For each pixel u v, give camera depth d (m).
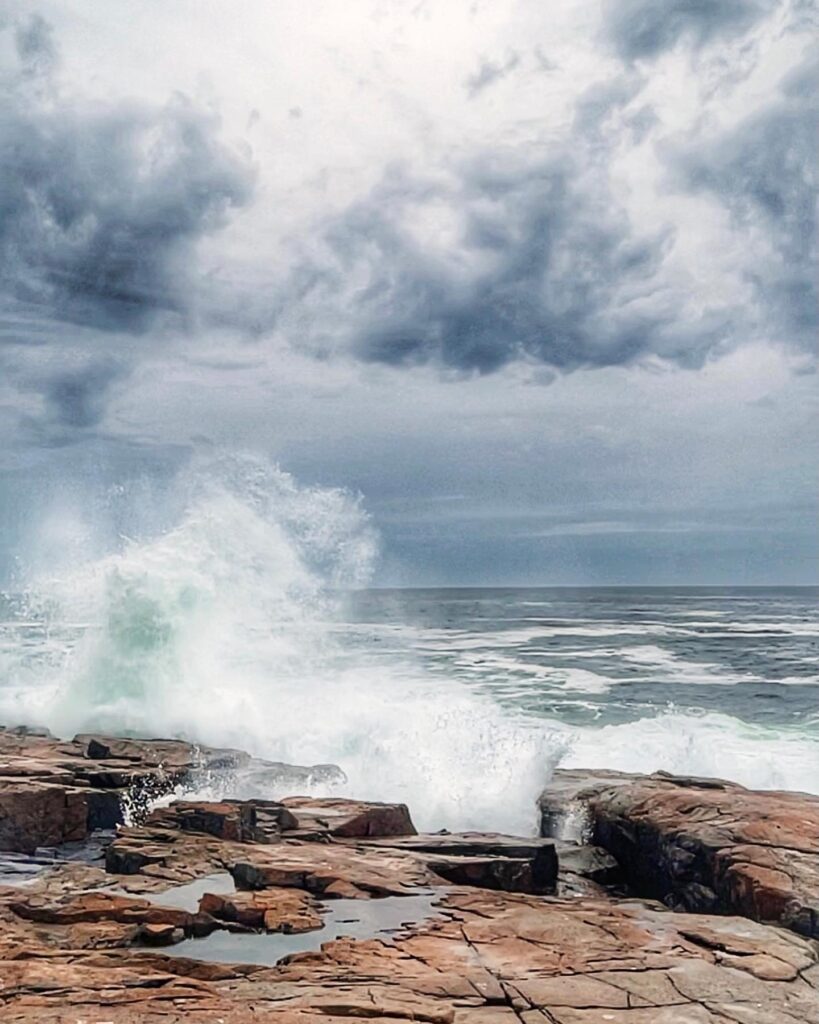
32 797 8.84
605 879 8.52
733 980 4.96
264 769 11.16
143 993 4.55
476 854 7.94
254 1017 4.24
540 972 5.03
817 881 6.54
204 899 6.23
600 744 14.05
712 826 7.75
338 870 7.02
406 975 4.95
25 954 5.20
